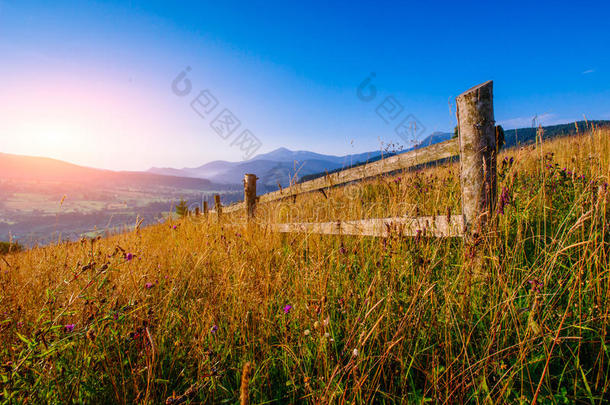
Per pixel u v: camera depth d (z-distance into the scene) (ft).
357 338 5.61
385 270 7.32
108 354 4.93
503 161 9.68
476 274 6.79
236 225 16.71
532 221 8.71
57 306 5.89
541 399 4.42
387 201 12.15
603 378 4.62
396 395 4.89
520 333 5.37
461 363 5.23
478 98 7.30
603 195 5.74
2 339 5.35
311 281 7.07
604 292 5.44
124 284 6.79
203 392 5.08
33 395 4.23
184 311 7.40
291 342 5.86
